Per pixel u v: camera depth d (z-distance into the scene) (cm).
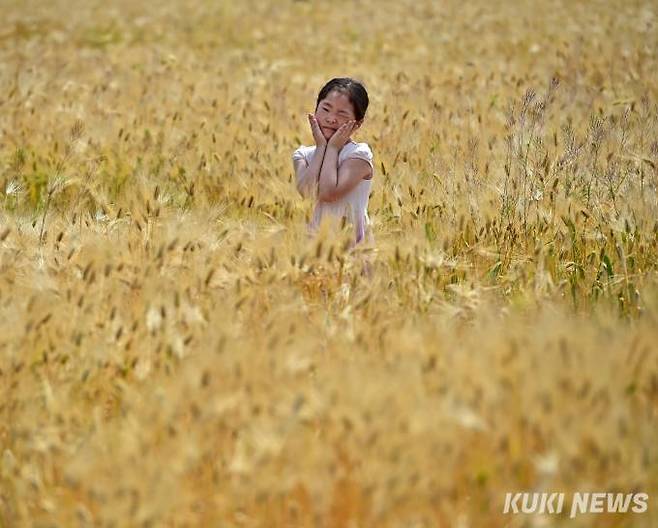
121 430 495
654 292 635
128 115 1401
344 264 684
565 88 1680
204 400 490
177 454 457
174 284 656
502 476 456
